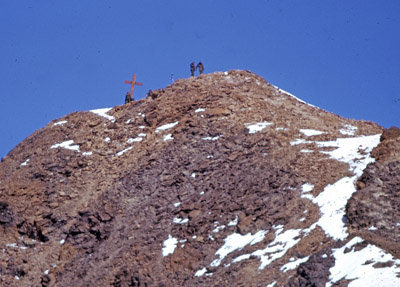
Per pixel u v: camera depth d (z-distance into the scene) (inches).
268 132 2201.0
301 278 1476.4
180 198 2005.4
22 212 2075.5
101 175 2210.9
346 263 1481.3
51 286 1828.2
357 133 2214.6
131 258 1820.9
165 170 2144.4
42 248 1961.1
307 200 1813.5
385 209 1648.6
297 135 2176.4
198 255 1749.5
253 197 1891.0
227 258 1701.5
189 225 1860.2
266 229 1756.9
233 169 2058.3
